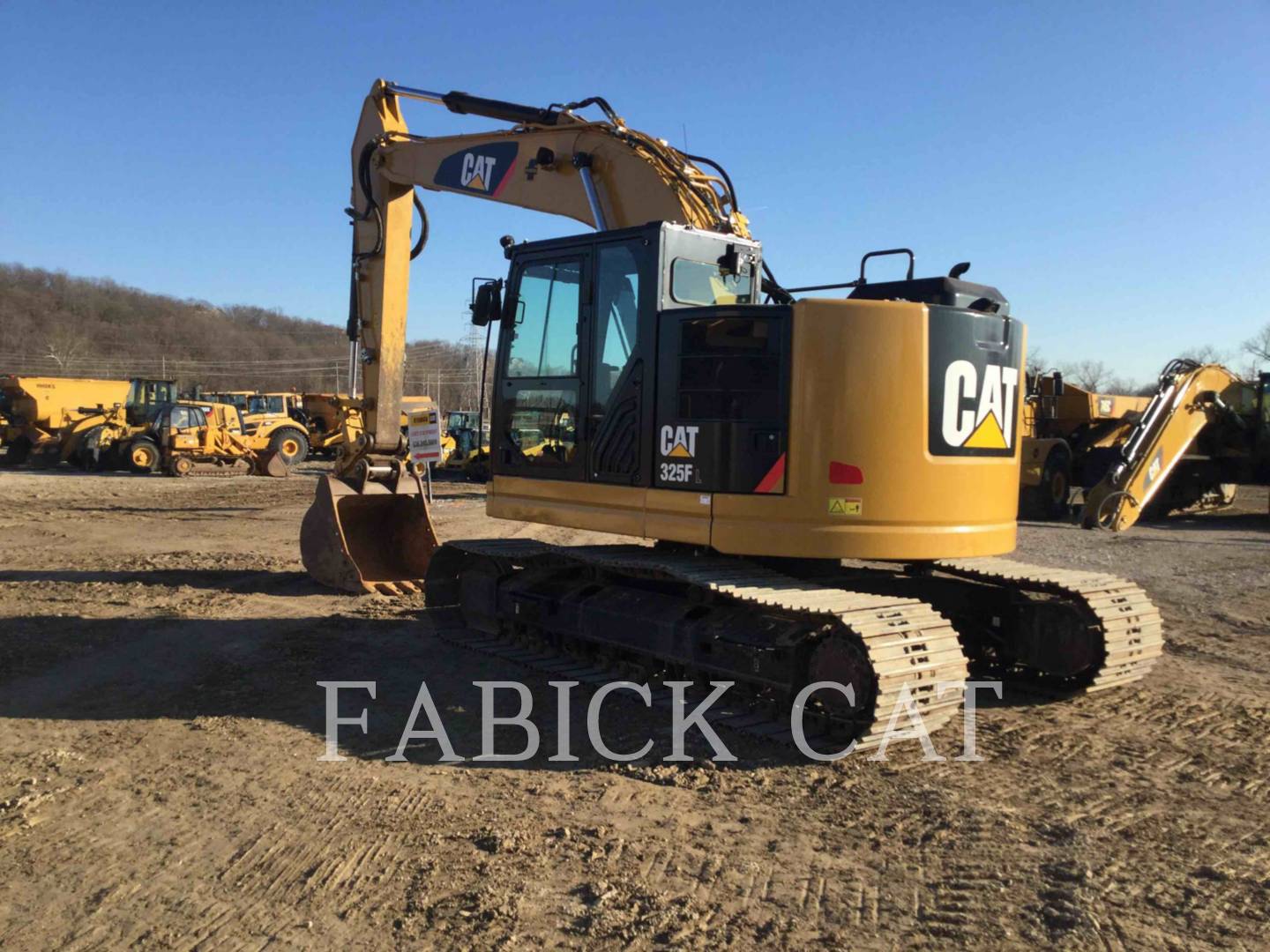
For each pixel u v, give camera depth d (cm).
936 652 556
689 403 630
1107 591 676
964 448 619
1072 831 457
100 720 620
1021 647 707
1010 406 650
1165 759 561
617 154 780
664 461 645
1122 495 1267
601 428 687
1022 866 423
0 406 3238
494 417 780
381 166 994
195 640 824
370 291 1034
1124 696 691
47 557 1302
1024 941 362
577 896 395
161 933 365
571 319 712
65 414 3083
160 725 611
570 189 815
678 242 662
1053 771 539
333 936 363
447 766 544
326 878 410
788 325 602
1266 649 842
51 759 548
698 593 665
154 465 2908
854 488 593
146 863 423
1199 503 2097
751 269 711
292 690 687
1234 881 410
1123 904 389
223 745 575
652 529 652
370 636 846
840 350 593
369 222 1014
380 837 451
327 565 1055
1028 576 681
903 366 597
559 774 533
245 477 2955
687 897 393
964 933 368
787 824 467
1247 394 1884
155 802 491
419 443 1391
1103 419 2055
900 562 718
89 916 378
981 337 626
